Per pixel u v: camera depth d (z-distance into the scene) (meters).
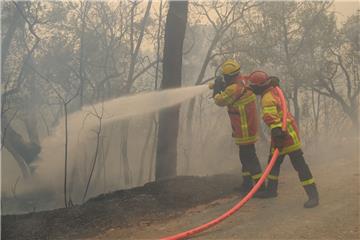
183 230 4.16
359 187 5.03
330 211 4.28
